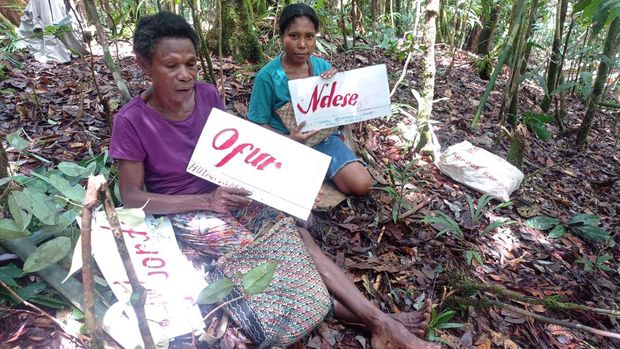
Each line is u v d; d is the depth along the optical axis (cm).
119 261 171
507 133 368
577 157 464
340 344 188
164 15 169
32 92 343
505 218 278
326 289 183
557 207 343
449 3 754
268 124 270
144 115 182
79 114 303
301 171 189
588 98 485
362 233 251
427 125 330
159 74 171
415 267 237
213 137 185
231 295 175
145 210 186
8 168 205
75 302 165
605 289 269
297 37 250
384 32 597
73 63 429
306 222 229
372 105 262
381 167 314
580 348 222
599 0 255
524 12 392
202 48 321
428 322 185
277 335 167
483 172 314
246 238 187
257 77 262
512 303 235
